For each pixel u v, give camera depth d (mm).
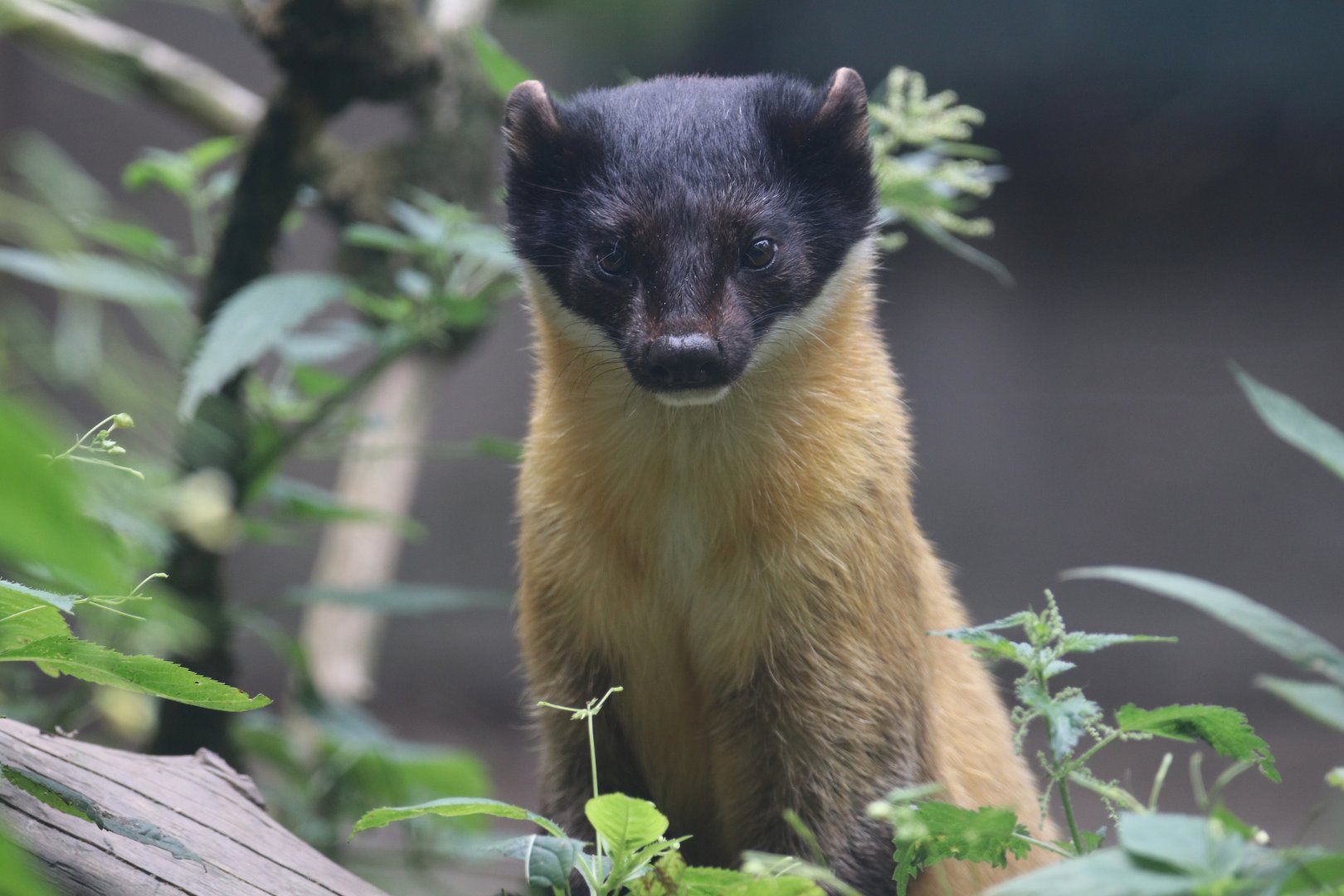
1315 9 23984
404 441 13406
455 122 12758
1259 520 27219
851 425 7746
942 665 8727
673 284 7363
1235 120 26359
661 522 7680
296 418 11391
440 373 13609
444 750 11734
